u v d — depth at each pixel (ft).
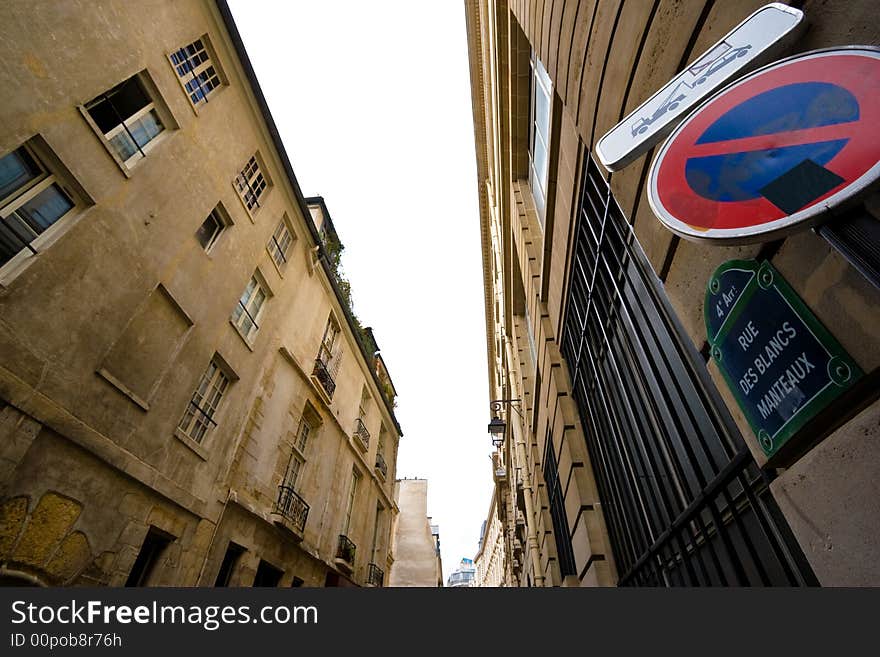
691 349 9.30
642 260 11.90
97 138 19.57
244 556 28.37
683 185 5.85
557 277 22.56
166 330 23.49
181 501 23.06
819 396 5.27
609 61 11.73
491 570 181.57
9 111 15.96
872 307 4.63
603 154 7.30
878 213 4.25
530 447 42.11
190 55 27.84
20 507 15.06
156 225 22.84
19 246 16.46
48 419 16.07
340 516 45.14
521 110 32.35
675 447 11.45
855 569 4.90
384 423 69.36
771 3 5.96
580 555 20.66
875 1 4.77
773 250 6.17
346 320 52.75
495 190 47.88
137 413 20.89
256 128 33.96
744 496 8.86
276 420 34.32
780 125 5.16
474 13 45.93
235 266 30.04
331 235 55.98
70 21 18.78
